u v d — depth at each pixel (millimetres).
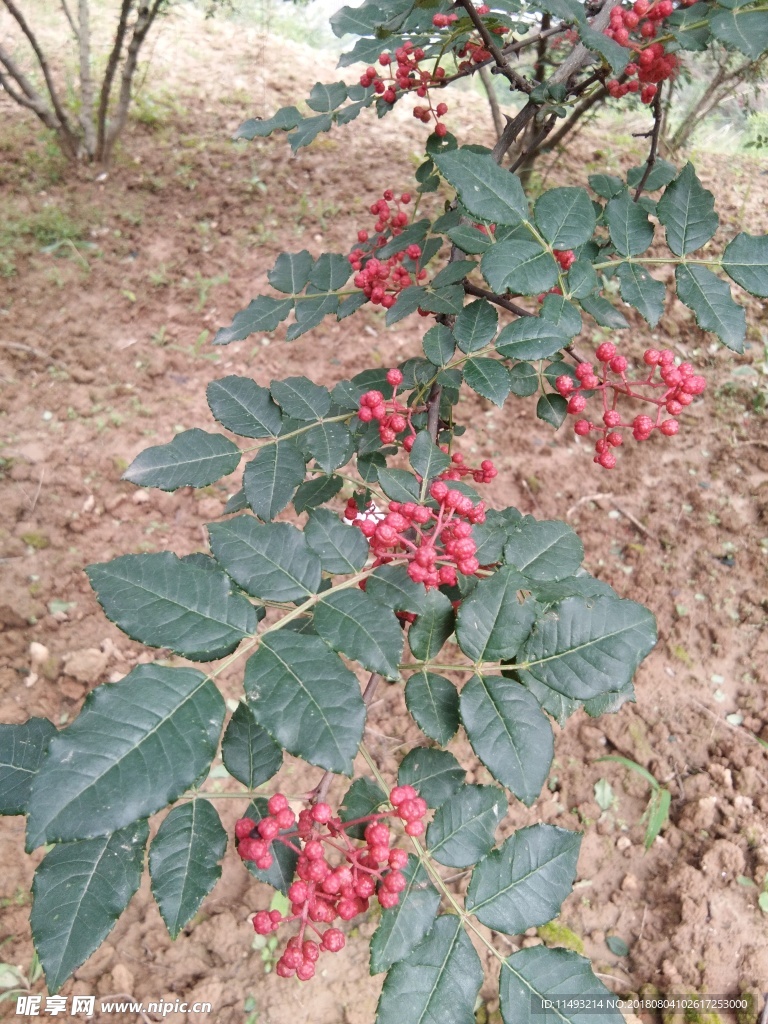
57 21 1257
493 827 231
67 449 742
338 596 216
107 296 878
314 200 1002
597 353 319
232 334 369
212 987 455
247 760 250
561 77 365
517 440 798
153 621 201
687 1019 446
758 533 724
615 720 595
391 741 580
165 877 216
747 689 617
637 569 695
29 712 569
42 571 652
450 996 211
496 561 260
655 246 937
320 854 221
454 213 373
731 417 827
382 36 342
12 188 978
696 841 526
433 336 302
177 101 1143
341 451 286
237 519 229
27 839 162
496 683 216
